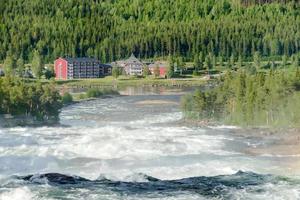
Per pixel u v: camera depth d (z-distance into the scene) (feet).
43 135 409.90
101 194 207.10
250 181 230.48
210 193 208.74
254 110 466.29
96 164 289.53
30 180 227.61
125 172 262.88
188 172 261.44
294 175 247.50
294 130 422.41
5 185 219.00
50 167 282.56
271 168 272.72
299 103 447.42
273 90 465.47
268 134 410.93
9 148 341.41
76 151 329.52
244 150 338.75
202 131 433.48
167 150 334.44
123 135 403.54
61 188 214.90
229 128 452.76
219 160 299.79
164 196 204.54
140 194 207.72
